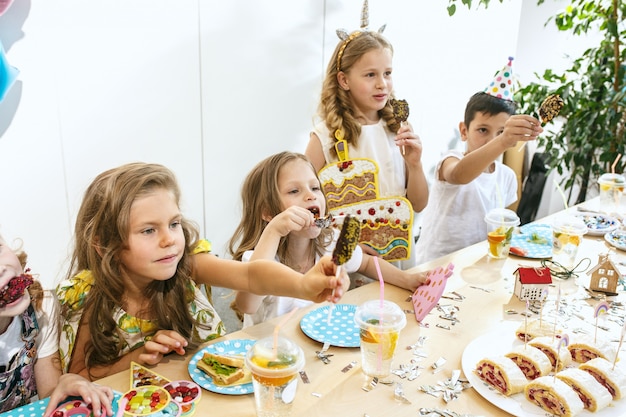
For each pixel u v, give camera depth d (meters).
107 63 2.28
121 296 1.21
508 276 1.58
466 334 1.24
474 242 2.21
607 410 0.99
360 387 1.04
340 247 0.98
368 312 1.06
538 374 1.06
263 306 1.49
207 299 1.48
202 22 2.52
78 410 0.97
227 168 2.83
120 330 1.22
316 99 3.13
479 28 3.95
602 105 3.14
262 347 0.93
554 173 3.67
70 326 1.20
